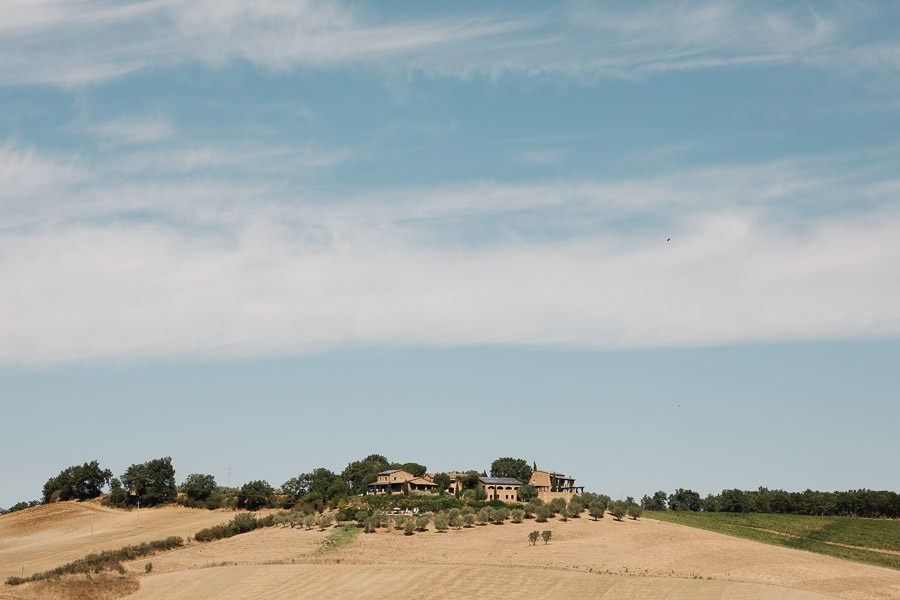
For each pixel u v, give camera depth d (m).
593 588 113.38
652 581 116.06
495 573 121.44
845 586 114.50
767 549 143.75
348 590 114.25
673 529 163.25
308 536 158.50
